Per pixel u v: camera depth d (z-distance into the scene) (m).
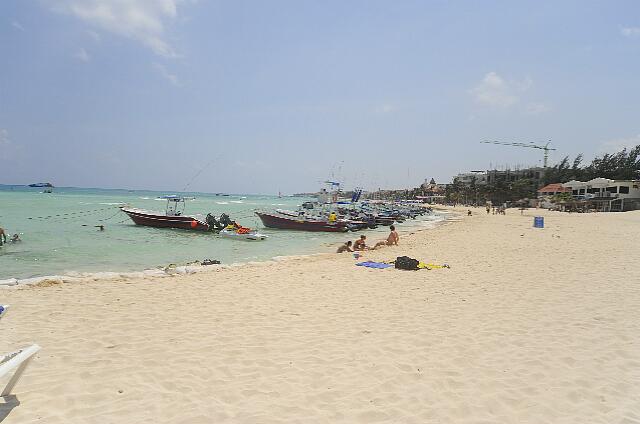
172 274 12.98
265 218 36.66
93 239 24.09
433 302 9.21
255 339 6.57
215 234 29.45
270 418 4.11
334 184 53.53
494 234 30.25
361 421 4.09
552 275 12.61
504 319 7.80
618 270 13.47
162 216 31.48
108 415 4.08
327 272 13.30
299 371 5.31
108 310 8.20
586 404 4.51
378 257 17.39
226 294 9.93
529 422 4.12
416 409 4.35
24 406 4.18
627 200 76.50
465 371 5.36
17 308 8.16
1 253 18.06
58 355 5.68
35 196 88.56
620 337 6.74
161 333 6.82
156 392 4.63
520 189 108.12
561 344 6.41
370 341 6.52
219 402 4.43
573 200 83.44
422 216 69.25
